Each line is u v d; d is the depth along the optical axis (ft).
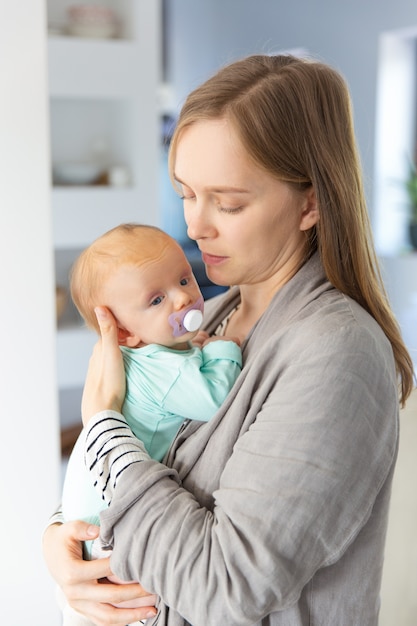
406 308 15.97
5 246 5.10
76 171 11.55
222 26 19.43
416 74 16.29
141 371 3.46
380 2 15.62
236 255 3.31
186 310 3.48
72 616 3.95
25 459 5.36
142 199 11.75
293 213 3.30
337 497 2.91
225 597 2.85
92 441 3.28
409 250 16.55
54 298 5.33
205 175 3.16
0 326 5.16
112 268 3.46
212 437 3.33
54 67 10.68
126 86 11.26
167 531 3.00
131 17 11.39
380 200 16.67
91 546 3.64
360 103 16.42
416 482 4.56
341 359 2.98
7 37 4.95
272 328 3.43
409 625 4.68
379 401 3.05
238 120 3.07
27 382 5.29
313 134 3.20
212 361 3.50
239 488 2.98
